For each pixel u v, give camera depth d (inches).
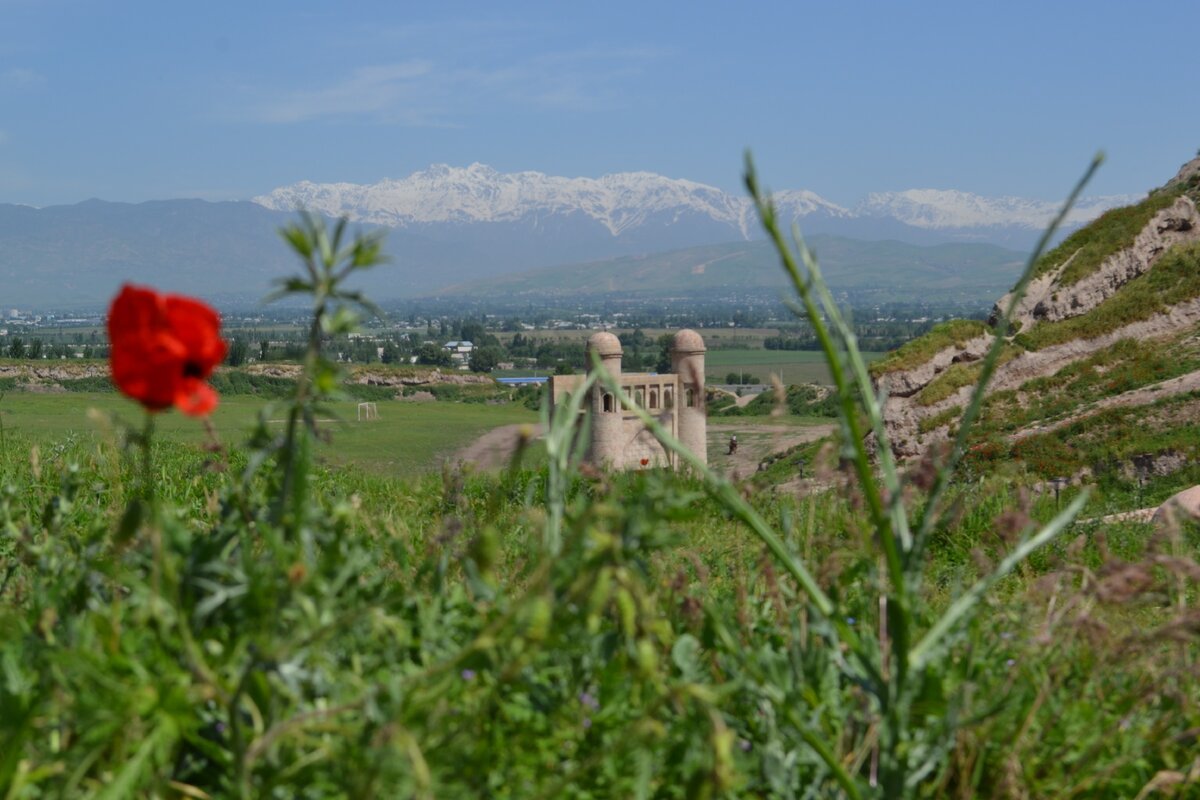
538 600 80.4
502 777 95.7
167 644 90.4
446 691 90.2
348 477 424.5
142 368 83.4
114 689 79.7
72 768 82.4
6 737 87.0
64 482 143.1
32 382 2610.7
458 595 121.3
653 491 95.7
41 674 93.2
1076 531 347.3
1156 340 1402.6
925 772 101.4
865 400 102.6
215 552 102.0
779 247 93.4
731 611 149.5
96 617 93.4
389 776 77.3
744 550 232.7
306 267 81.1
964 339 1407.5
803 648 124.6
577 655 112.5
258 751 81.0
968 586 251.4
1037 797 113.3
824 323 97.5
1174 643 144.3
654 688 110.1
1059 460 1047.0
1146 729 125.4
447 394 4256.9
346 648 101.9
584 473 189.2
